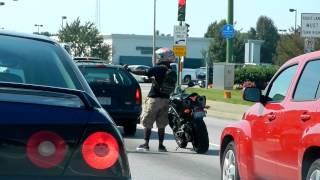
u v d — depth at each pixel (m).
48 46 9.92
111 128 7.59
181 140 26.27
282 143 13.95
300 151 13.07
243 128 16.25
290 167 13.55
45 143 7.25
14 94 7.61
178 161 23.47
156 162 23.16
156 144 28.36
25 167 7.14
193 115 25.39
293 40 108.69
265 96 15.93
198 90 73.94
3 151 7.06
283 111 14.26
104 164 7.45
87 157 7.41
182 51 55.34
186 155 25.05
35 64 9.37
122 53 189.25
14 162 7.10
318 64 13.79
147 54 190.75
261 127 15.22
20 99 7.48
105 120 7.59
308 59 14.31
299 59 14.84
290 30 120.06
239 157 16.33
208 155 25.16
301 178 13.09
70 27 148.12
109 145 7.51
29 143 7.18
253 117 15.93
